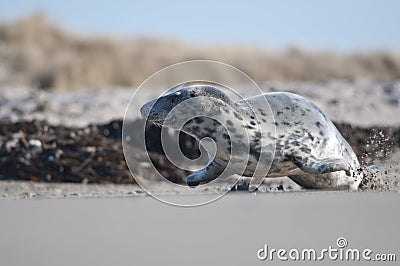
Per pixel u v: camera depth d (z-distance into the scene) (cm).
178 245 1550
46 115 4641
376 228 1741
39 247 1531
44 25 8725
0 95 5366
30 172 3033
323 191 2414
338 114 4628
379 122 4375
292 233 1681
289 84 5572
